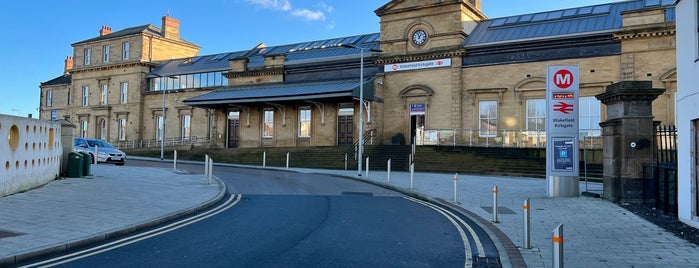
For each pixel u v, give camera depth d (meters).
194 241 8.26
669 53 26.38
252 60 44.53
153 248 7.68
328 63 38.00
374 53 35.78
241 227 9.67
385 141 35.16
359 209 12.64
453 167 26.64
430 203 14.34
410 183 19.48
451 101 32.78
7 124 12.44
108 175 19.41
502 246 8.27
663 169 11.98
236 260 6.99
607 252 7.82
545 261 7.24
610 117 14.19
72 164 17.89
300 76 39.53
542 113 30.19
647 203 13.02
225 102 38.34
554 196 15.06
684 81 9.98
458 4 32.94
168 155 41.03
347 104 36.88
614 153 13.68
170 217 10.42
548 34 30.61
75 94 55.25
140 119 49.97
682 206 10.19
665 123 26.27
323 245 8.13
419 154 29.28
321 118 38.00
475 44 32.22
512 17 35.19
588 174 22.36
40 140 14.89
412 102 34.34
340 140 37.12
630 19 27.34
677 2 10.41
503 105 31.28
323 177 22.80
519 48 30.91
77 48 55.53
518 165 25.52
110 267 6.50
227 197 14.76
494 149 28.67
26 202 11.47
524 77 30.64
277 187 17.91
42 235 7.98
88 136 53.66
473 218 11.33
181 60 51.16
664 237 8.93
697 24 9.36
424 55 33.78
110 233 8.42
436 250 7.97
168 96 48.56
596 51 28.55
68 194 13.13
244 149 37.84
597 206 12.88
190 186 16.47
